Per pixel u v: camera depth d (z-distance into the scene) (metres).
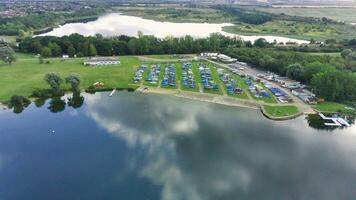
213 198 128.38
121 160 153.00
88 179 139.62
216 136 174.12
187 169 146.75
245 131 180.50
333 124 189.00
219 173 144.00
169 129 181.88
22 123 189.75
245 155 157.75
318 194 131.62
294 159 154.75
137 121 191.25
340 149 164.00
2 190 133.00
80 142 168.12
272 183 138.00
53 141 169.12
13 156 155.62
